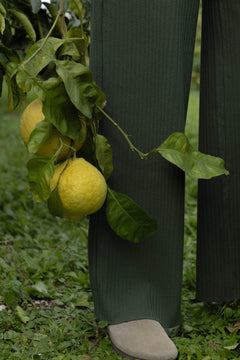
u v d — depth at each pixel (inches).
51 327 65.0
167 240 61.6
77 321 66.9
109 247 62.0
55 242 101.0
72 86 47.5
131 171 59.8
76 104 47.1
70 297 74.9
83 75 48.5
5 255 86.5
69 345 61.0
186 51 60.6
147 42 57.6
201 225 70.1
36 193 48.8
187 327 66.3
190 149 54.5
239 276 69.3
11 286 72.6
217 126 67.2
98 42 58.7
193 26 60.9
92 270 63.4
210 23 66.0
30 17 62.9
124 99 58.8
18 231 101.7
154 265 62.0
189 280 81.3
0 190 127.6
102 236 62.0
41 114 49.9
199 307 72.2
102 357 58.2
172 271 62.5
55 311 70.2
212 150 68.1
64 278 83.4
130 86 58.5
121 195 53.7
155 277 62.2
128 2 57.0
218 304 72.1
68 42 50.3
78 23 70.4
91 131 52.4
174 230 61.7
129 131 59.2
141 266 61.9
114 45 58.1
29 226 106.4
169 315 63.2
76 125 48.7
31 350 59.1
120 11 57.3
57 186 48.0
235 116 66.8
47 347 59.7
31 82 47.4
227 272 68.8
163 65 57.9
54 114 47.4
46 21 61.6
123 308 62.0
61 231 109.3
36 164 47.9
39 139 48.1
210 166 54.4
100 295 62.8
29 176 48.4
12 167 156.4
